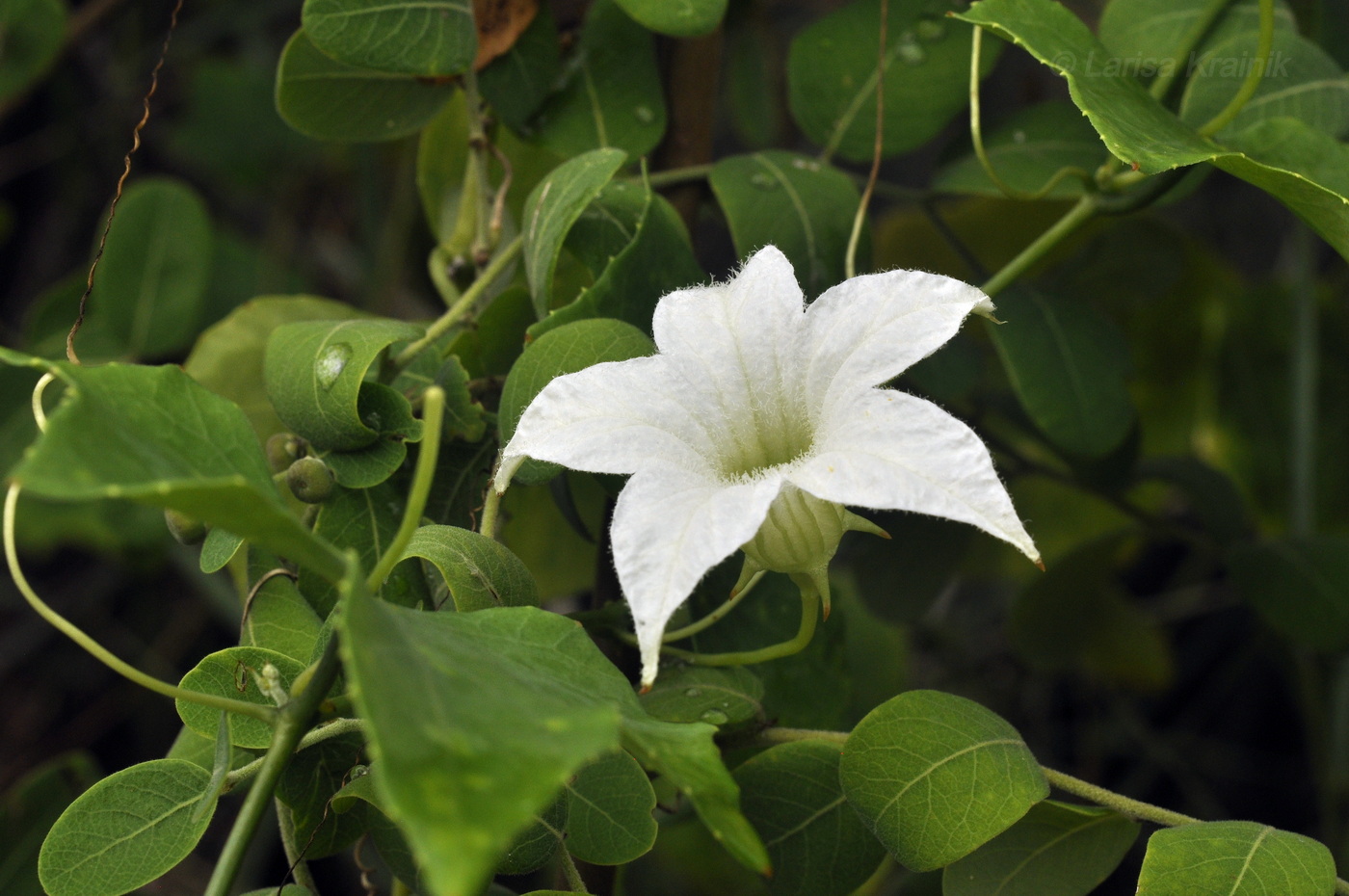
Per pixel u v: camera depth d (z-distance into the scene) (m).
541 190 0.38
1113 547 0.46
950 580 0.44
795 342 0.36
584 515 0.42
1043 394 0.41
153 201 0.48
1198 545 0.45
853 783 0.36
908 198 0.42
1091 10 0.55
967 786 0.36
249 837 0.34
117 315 0.48
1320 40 0.43
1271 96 0.40
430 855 0.31
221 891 0.33
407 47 0.39
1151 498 0.53
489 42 0.40
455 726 0.31
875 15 0.41
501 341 0.40
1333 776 0.48
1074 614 0.48
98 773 0.44
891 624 0.44
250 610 0.37
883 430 0.34
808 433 0.36
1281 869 0.35
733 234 0.39
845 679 0.39
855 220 0.40
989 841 0.36
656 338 0.36
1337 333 0.53
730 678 0.37
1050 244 0.40
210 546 0.37
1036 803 0.36
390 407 0.38
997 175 0.40
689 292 0.36
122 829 0.35
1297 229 0.46
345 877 0.52
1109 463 0.44
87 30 0.58
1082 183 0.39
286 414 0.38
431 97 0.41
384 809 0.35
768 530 0.35
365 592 0.32
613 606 0.38
